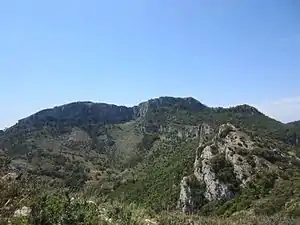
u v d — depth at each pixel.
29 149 174.00
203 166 77.12
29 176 11.47
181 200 74.81
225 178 72.44
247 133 86.25
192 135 180.62
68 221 9.95
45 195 10.66
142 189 97.12
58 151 188.50
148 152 193.12
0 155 11.87
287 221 26.80
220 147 82.56
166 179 94.25
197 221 18.94
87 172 154.75
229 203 66.62
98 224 10.85
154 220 15.34
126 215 12.88
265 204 54.88
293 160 78.25
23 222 8.94
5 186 10.08
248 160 73.69
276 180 66.50
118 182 117.81
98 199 13.56
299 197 52.91
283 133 145.75
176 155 124.69
